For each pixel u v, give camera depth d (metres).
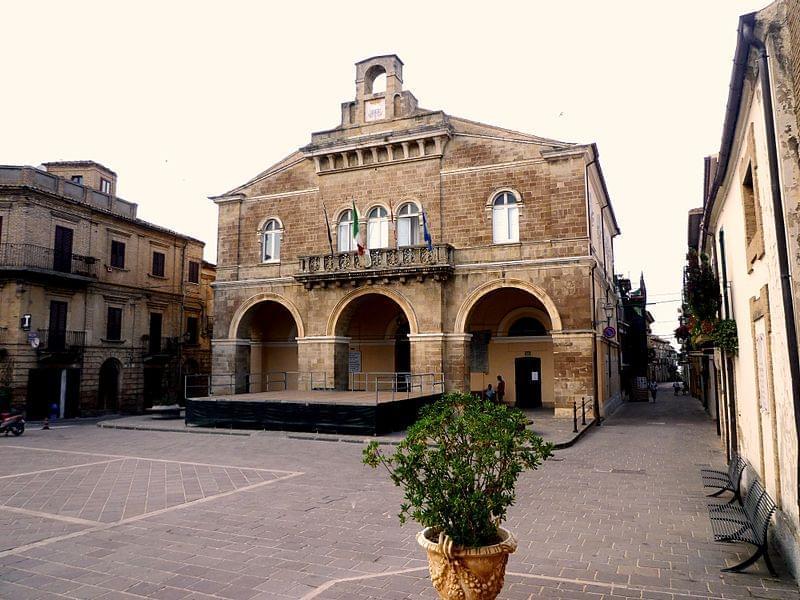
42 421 27.97
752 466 9.84
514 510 9.99
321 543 8.23
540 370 28.80
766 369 7.75
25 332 27.89
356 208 28.19
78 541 8.36
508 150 25.56
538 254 24.31
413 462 5.19
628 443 18.05
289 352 33.31
